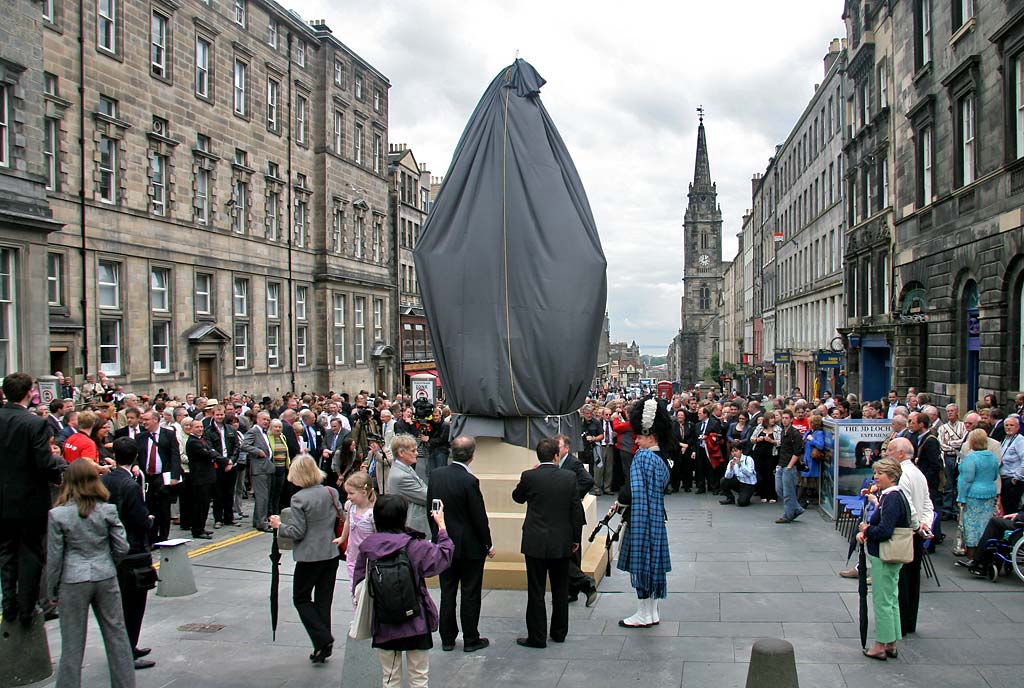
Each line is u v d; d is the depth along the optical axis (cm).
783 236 5962
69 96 2761
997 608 957
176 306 3341
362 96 5253
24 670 762
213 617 995
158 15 3284
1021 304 1908
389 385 5678
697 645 849
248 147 3938
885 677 747
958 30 2228
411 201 6456
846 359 3628
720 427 1984
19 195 2100
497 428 1100
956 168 2273
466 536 841
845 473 1536
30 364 2130
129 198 3055
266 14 4134
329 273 4656
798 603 999
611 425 1953
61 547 700
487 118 1148
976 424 1273
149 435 1384
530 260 1094
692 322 14525
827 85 4353
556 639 870
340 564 1309
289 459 1648
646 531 898
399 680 671
